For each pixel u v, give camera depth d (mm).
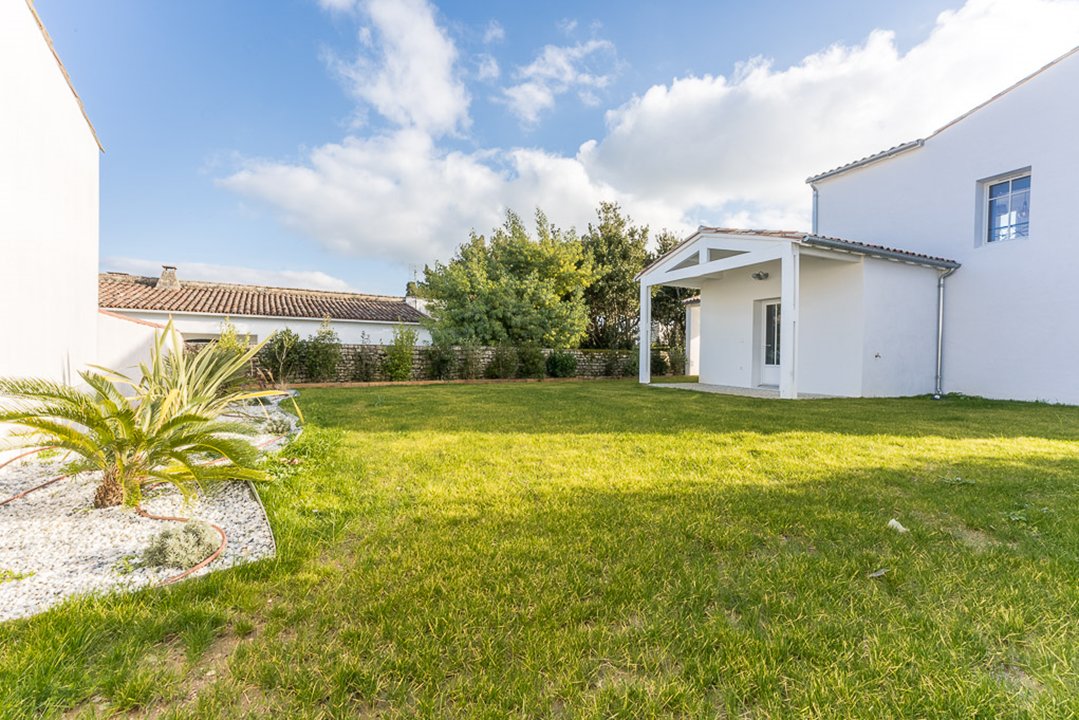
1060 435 5648
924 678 1539
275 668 1590
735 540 2617
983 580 2174
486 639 1751
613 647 1717
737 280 13102
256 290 20453
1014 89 9602
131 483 3258
